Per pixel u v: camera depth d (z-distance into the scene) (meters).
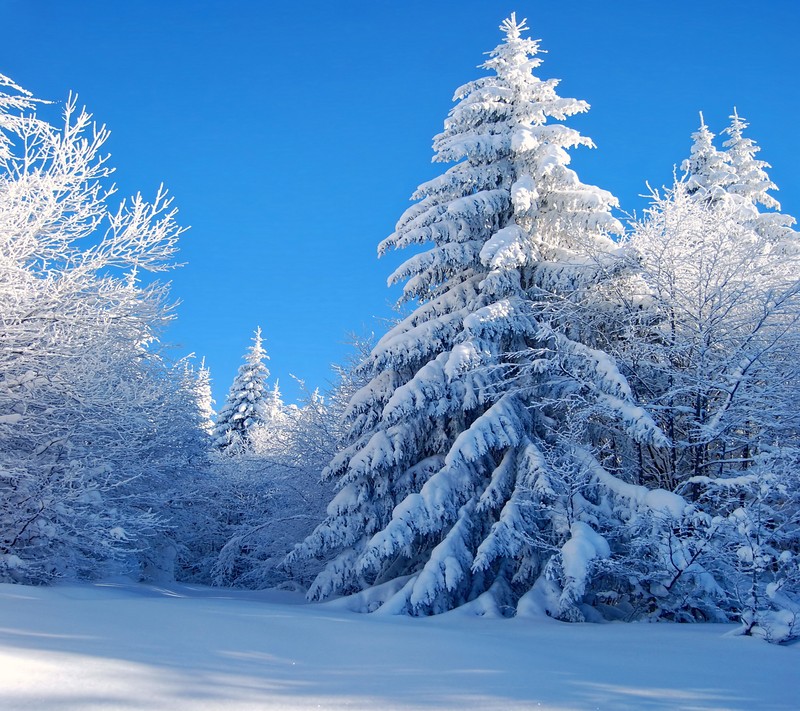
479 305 12.38
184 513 17.81
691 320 11.64
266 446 28.12
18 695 2.72
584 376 11.29
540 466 10.30
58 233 11.36
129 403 11.87
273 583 19.31
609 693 3.80
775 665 5.09
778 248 16.83
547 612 9.05
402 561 12.30
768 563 6.90
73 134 11.16
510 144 12.77
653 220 13.71
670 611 9.09
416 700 3.37
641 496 9.78
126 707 2.73
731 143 25.77
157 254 12.36
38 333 10.84
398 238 13.31
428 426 12.76
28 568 10.24
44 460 11.19
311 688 3.51
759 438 10.81
